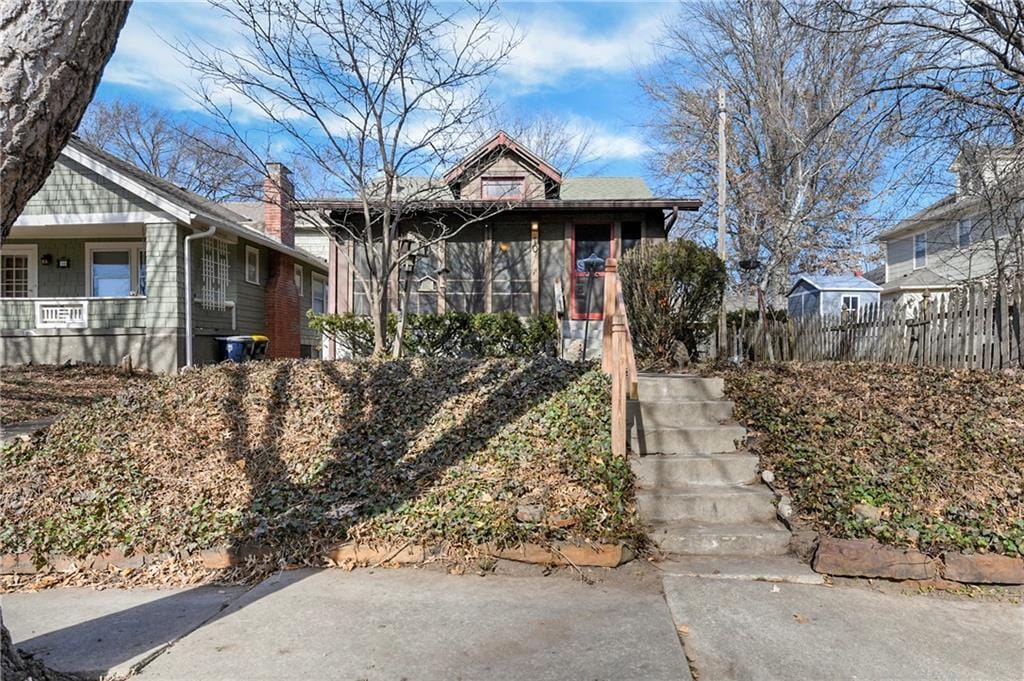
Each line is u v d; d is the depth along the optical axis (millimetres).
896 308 9094
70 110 2527
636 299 9367
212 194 9148
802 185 19547
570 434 5426
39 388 10602
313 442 5637
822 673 2852
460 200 11773
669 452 5453
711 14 20422
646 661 2930
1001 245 14664
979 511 4266
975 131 10586
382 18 7434
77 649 3115
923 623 3369
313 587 3855
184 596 3822
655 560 4238
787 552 4332
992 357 7148
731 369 7871
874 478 4746
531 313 12414
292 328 19875
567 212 12695
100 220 13156
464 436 5531
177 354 13203
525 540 4156
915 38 10383
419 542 4254
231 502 4859
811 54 17625
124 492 5020
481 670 2861
